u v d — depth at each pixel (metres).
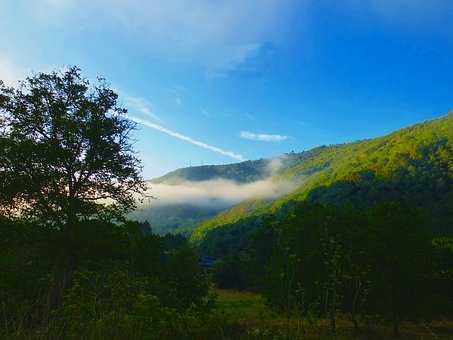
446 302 31.91
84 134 25.44
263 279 21.39
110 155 26.28
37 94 25.48
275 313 5.90
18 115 25.19
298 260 5.81
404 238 28.30
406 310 28.00
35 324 4.66
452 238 46.19
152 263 26.50
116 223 27.64
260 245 67.00
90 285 6.39
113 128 26.44
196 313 7.80
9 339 4.23
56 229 24.78
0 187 23.70
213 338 6.68
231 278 71.50
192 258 25.88
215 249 158.75
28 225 24.41
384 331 27.61
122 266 9.09
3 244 23.67
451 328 29.67
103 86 27.94
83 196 26.16
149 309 6.80
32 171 24.50
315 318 5.51
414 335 26.61
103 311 5.50
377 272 26.98
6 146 23.77
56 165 24.92
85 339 4.75
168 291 13.18
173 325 7.14
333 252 6.32
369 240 27.52
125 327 5.44
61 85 26.80
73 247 24.84
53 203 24.66
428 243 30.97
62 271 22.89
